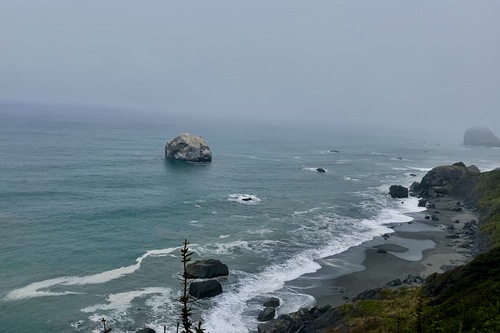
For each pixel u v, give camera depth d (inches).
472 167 4616.1
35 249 2124.8
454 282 1498.5
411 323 1240.8
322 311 1620.3
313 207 3447.3
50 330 1454.2
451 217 3309.5
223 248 2342.5
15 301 1620.3
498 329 1023.6
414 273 2111.2
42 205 2866.6
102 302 1672.0
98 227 2536.9
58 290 1737.2
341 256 2324.1
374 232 2822.3
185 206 3169.3
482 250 2418.8
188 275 840.3
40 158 4662.9
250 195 3695.9
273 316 1615.4
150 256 2159.2
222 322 1560.0
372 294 1705.2
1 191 3125.0
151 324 1531.7
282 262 2187.5
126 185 3703.3
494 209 3021.7
